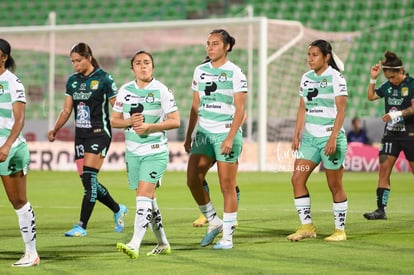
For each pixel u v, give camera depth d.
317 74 29.97
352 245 28.61
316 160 30.28
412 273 22.84
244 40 79.62
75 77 34.44
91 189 32.88
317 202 45.72
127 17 100.75
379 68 37.97
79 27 73.69
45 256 26.56
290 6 95.75
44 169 75.62
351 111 85.50
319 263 24.66
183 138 74.56
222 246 27.89
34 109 89.38
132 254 25.62
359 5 93.00
